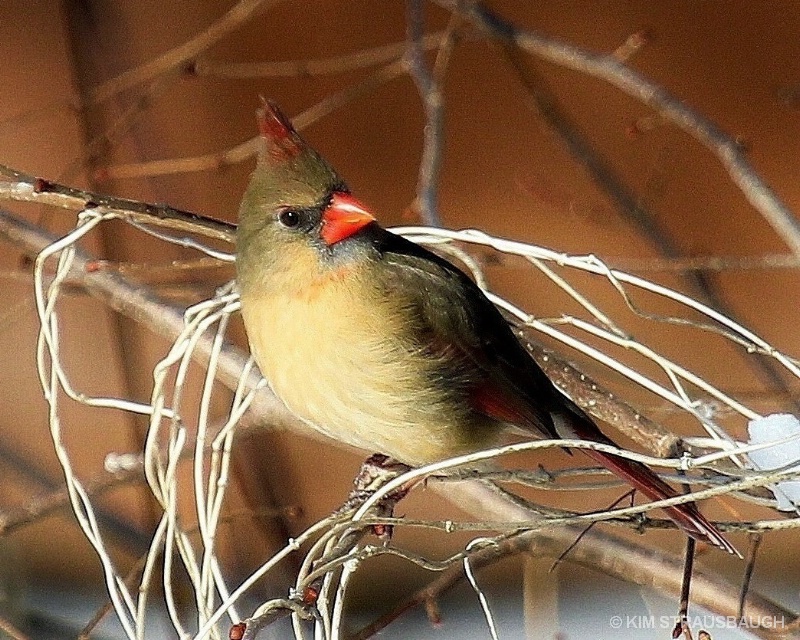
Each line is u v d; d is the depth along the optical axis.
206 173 9.32
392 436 5.50
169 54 7.74
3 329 7.58
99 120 7.58
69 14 7.45
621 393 7.75
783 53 9.52
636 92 7.38
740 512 7.86
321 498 8.97
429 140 7.20
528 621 5.73
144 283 6.90
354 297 5.36
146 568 4.76
